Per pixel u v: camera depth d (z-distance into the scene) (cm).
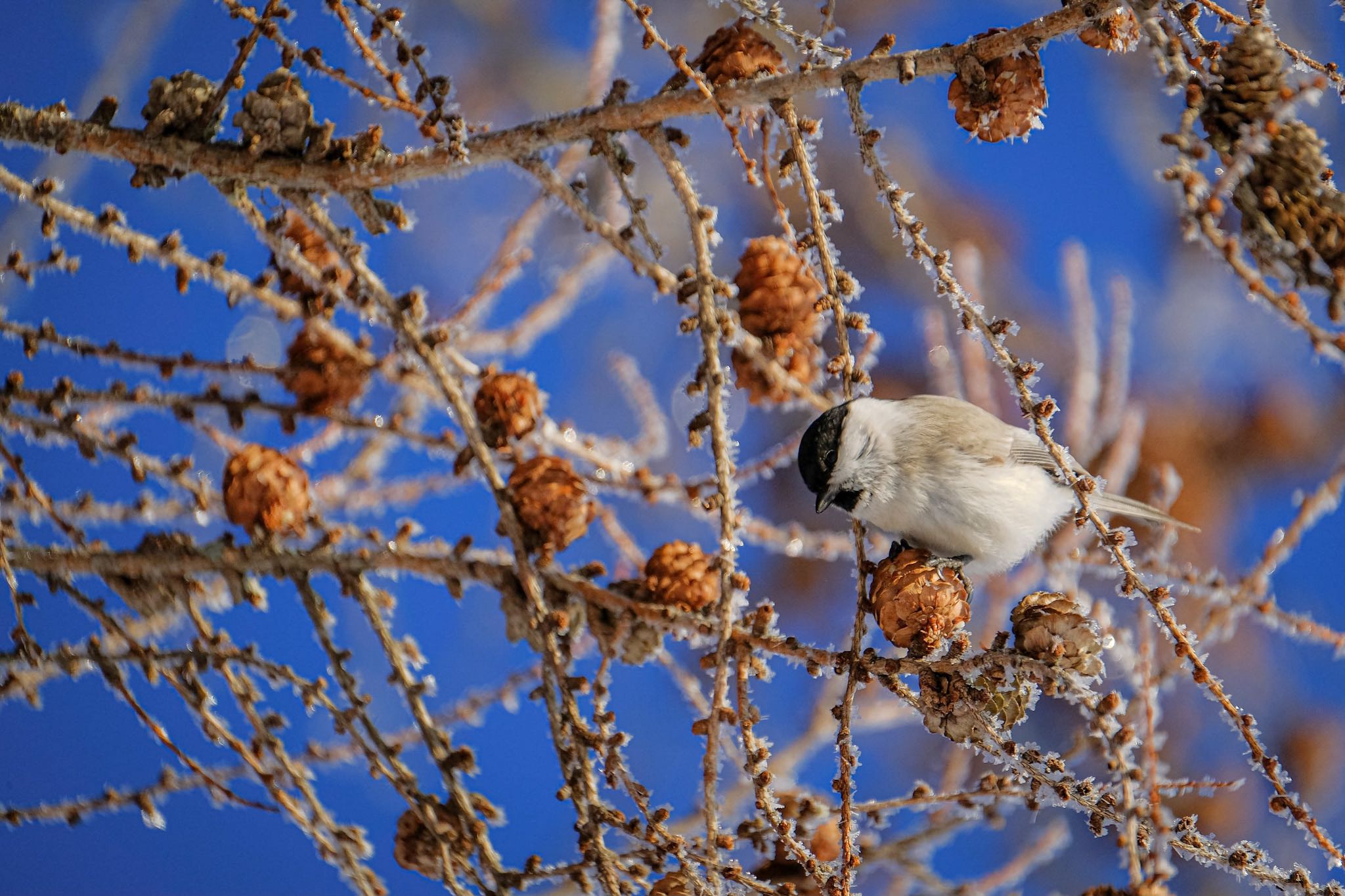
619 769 508
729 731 523
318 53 512
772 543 525
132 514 515
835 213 511
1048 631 506
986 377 539
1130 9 505
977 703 507
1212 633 521
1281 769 505
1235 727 505
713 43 512
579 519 511
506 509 510
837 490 525
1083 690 505
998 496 524
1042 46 511
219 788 511
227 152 512
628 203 512
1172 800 545
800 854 506
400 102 512
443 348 515
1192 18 506
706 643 511
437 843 511
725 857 511
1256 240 502
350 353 516
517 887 509
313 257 516
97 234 512
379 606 512
